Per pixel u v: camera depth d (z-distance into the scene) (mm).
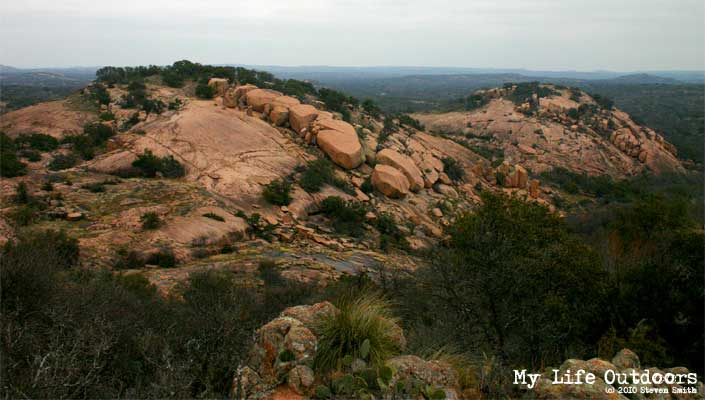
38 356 3414
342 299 4559
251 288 14492
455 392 3688
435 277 8266
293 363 3693
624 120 99812
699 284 7723
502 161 61500
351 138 44062
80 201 26484
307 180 36812
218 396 3576
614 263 11609
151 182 31734
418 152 53406
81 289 6559
